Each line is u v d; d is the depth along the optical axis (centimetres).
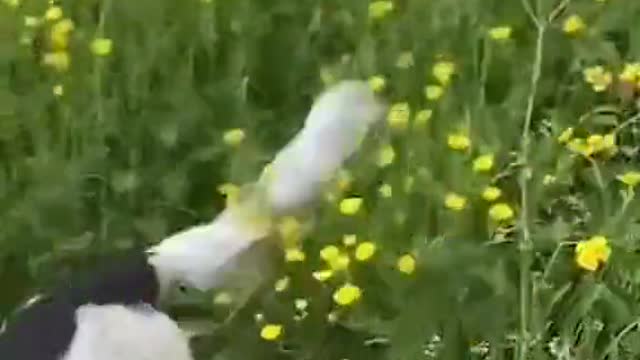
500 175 166
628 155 173
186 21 202
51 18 199
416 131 174
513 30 193
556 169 168
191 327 160
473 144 173
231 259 156
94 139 187
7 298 174
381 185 170
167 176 184
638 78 180
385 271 162
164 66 198
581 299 154
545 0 181
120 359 144
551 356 153
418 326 158
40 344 142
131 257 154
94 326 144
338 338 164
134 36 201
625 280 155
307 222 163
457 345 157
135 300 149
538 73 167
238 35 202
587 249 149
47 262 174
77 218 179
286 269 163
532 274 155
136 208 182
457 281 159
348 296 156
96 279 149
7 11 203
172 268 153
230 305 162
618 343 153
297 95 199
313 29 204
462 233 164
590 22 191
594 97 184
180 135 189
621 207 162
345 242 162
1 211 180
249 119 191
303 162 157
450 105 181
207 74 200
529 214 161
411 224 165
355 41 202
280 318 165
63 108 189
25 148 190
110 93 194
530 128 175
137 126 189
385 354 161
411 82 189
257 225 157
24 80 198
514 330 157
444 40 194
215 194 183
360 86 163
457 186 167
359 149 165
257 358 164
